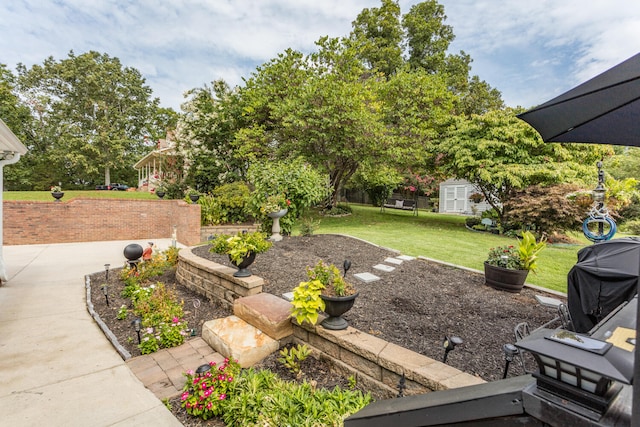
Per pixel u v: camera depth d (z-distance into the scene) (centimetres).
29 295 483
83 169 2616
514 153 984
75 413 227
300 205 767
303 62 1212
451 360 250
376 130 1091
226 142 1401
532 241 435
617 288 259
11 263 688
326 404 208
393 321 321
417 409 100
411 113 1182
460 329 310
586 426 67
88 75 2622
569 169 915
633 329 104
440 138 1202
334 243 660
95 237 1030
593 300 272
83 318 401
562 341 78
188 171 1412
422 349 267
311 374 263
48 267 658
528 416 77
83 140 2469
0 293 489
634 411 63
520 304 385
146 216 1104
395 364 219
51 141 2606
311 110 1054
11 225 921
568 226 882
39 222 955
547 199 868
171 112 1573
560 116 165
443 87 1291
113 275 593
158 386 262
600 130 180
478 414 86
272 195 714
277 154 1180
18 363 293
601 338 94
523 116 182
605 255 279
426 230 991
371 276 463
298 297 276
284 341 309
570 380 71
